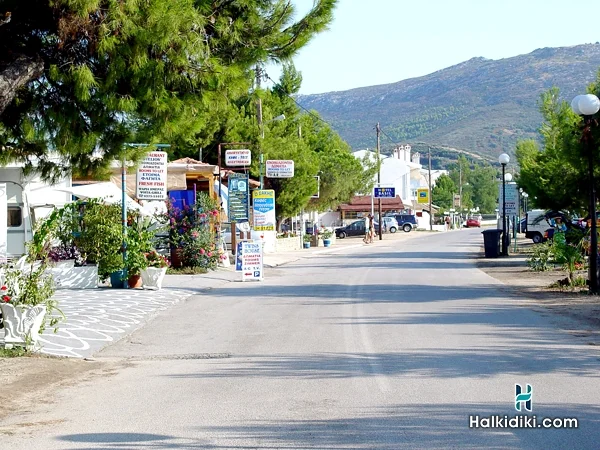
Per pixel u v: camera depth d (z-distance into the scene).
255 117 39.72
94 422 7.85
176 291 20.45
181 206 27.28
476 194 156.50
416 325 13.91
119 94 11.17
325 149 57.31
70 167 12.59
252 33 12.33
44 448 6.95
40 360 11.12
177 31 11.04
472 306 16.77
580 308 16.06
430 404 8.20
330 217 89.50
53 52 11.12
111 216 21.33
